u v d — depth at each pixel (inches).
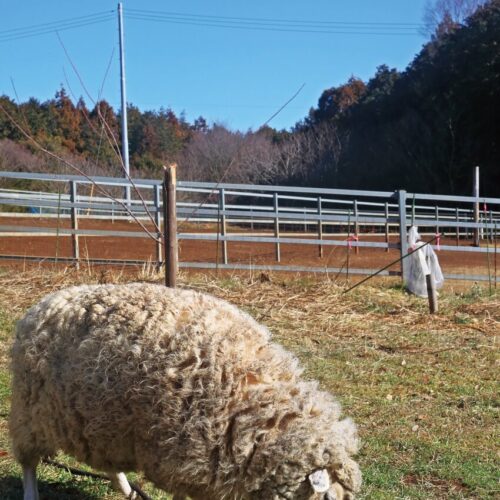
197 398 129.2
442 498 177.9
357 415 227.3
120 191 793.6
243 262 482.6
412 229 414.9
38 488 172.4
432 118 1505.9
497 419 229.3
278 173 1556.3
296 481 122.7
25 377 147.6
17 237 609.3
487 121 1400.1
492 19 1448.1
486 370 278.5
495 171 1393.9
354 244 415.5
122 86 462.0
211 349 132.6
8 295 343.9
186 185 410.9
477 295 406.9
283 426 125.9
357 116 1820.9
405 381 261.6
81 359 139.3
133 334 137.3
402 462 195.9
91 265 409.7
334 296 380.2
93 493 173.5
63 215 608.7
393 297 389.1
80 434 141.5
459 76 1454.2
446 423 224.2
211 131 1205.7
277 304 359.9
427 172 1472.7
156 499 172.7
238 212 419.2
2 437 195.8
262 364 133.3
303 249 613.6
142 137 1628.9
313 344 304.2
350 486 127.0
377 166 1573.6
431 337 321.1
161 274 384.8
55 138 864.9
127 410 134.6
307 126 2090.3
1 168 994.7
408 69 1718.8
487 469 193.2
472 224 437.4
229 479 126.3
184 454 128.3
